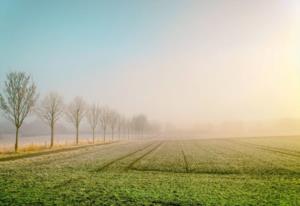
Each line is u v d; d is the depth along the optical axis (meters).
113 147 67.19
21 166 30.20
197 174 26.61
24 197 16.47
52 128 60.41
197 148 65.12
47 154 44.12
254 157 41.88
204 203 15.57
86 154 46.22
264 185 20.78
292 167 30.67
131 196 16.97
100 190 18.64
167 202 15.71
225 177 24.81
